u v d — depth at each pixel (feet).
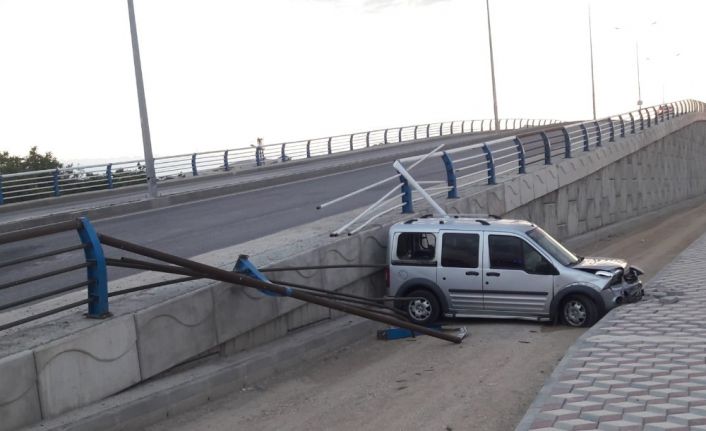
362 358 37.93
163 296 31.19
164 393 28.40
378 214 51.13
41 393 24.93
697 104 197.16
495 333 42.14
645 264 71.97
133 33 91.56
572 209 92.32
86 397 26.58
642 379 27.78
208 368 31.94
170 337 30.37
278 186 106.83
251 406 30.12
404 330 42.27
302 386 32.96
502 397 29.30
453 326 44.27
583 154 96.12
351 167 130.21
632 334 35.70
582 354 32.27
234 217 72.28
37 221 77.46
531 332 41.98
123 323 28.14
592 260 46.03
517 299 43.80
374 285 48.26
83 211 81.25
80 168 111.65
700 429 22.09
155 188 92.22
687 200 176.45
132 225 71.82
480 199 64.69
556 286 43.09
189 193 95.14
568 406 24.81
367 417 27.96
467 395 29.89
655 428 22.26
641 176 131.54
